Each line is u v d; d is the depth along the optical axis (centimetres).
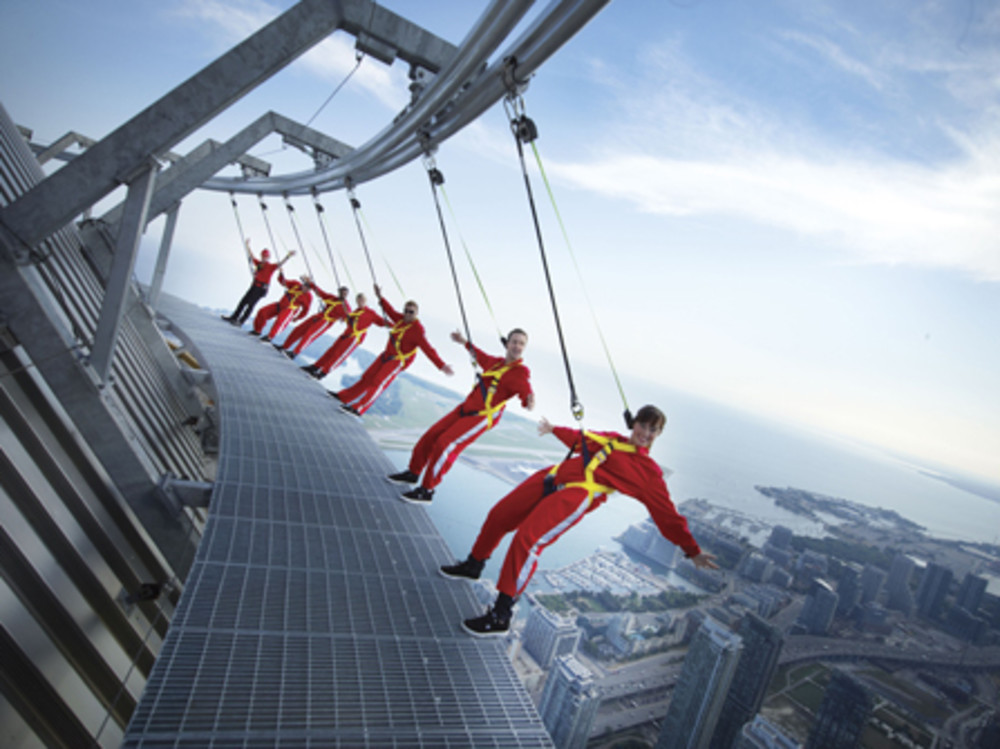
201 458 950
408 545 340
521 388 389
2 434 342
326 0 414
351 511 373
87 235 989
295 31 405
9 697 290
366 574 289
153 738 155
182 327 1072
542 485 283
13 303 384
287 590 255
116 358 624
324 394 769
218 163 984
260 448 465
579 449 273
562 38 279
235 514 326
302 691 191
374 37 436
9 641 292
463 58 382
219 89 396
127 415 535
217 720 169
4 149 629
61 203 386
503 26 326
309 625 232
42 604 327
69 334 411
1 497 323
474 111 401
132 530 460
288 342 1047
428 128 482
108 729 348
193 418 947
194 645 201
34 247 392
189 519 473
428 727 190
